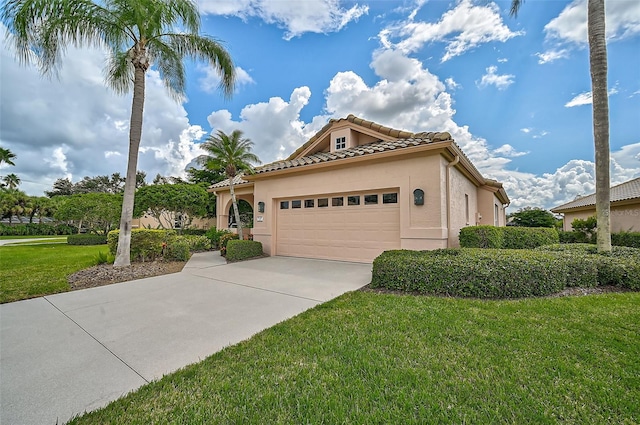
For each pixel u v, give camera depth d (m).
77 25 7.75
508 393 2.34
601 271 5.80
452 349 3.11
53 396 2.50
